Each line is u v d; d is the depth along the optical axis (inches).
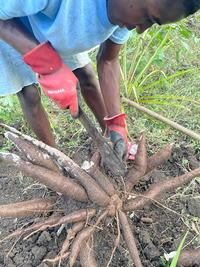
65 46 46.7
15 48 47.8
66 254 48.3
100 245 62.1
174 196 73.2
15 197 74.2
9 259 59.8
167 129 93.2
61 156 51.0
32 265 59.4
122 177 57.2
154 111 104.2
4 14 41.3
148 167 58.4
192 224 64.1
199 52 133.3
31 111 65.4
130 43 128.1
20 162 49.0
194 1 33.3
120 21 41.1
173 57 131.3
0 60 55.2
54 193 73.9
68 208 54.0
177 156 83.4
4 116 95.8
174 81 113.9
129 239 51.7
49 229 65.5
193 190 74.0
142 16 38.1
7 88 58.0
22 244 63.1
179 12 34.8
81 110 48.6
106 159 54.0
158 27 108.3
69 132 94.9
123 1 37.2
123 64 107.2
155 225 66.6
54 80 45.3
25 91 62.1
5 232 65.8
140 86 107.5
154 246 60.7
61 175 51.4
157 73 122.2
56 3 39.6
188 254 53.1
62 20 41.1
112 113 67.0
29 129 94.8
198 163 82.1
